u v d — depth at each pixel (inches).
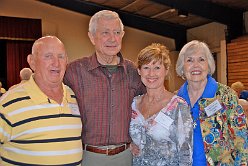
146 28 394.9
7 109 72.9
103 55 90.2
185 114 83.4
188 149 82.4
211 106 86.3
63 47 79.4
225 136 84.7
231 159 85.0
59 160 74.9
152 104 87.7
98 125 89.2
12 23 369.4
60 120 76.2
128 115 92.4
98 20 90.0
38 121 73.7
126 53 411.8
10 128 73.1
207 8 305.3
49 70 76.2
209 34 369.4
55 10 389.1
